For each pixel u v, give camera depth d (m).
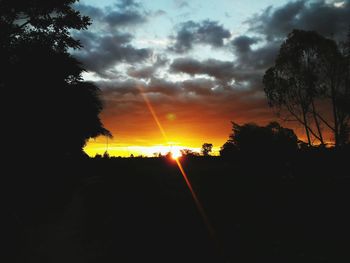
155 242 10.36
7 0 13.82
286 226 11.09
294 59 36.34
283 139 28.89
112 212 16.41
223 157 32.12
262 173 24.42
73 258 8.93
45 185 18.31
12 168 14.16
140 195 19.94
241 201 16.34
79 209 18.48
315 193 16.16
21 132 14.02
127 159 46.91
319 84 35.09
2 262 8.48
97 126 31.36
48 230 12.52
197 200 17.36
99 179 37.56
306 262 7.59
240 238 10.08
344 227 10.28
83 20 15.52
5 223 10.96
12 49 13.81
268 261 7.88
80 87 22.81
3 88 13.51
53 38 15.15
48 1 14.56
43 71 14.23
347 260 7.57
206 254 8.84
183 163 37.38
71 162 30.28
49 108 15.08
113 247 9.88
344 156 25.69
